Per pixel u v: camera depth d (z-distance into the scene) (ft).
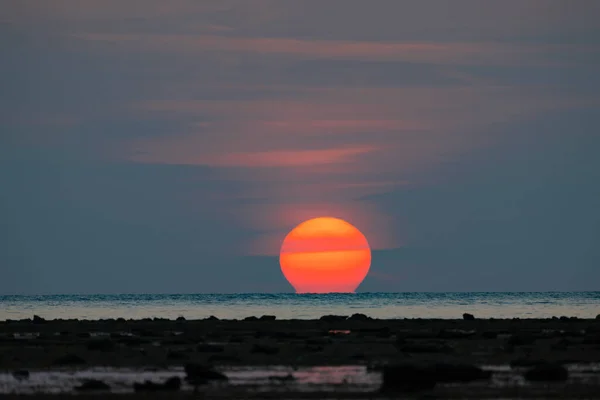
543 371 636.89
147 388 609.83
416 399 569.23
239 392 597.93
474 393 583.58
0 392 601.62
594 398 564.30
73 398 575.79
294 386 625.00
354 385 627.87
